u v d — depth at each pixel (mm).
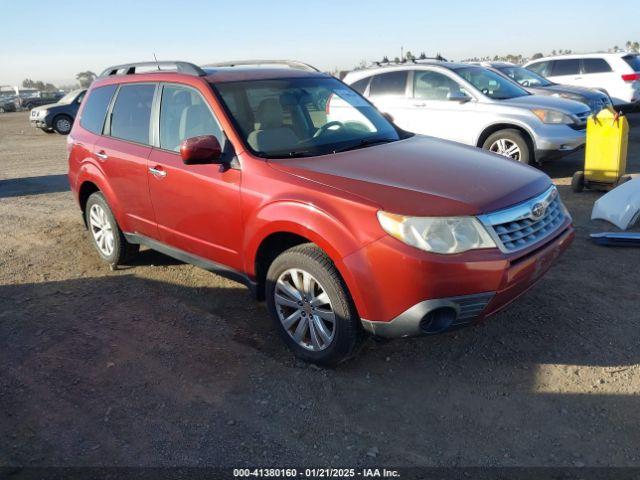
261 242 3658
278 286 3648
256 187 3646
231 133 3910
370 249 3070
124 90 5051
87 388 3496
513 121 8148
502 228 3148
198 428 3066
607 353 3551
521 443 2818
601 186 7352
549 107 8086
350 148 4062
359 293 3141
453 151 4066
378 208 3088
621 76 14102
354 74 10000
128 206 4906
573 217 6367
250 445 2916
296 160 3748
